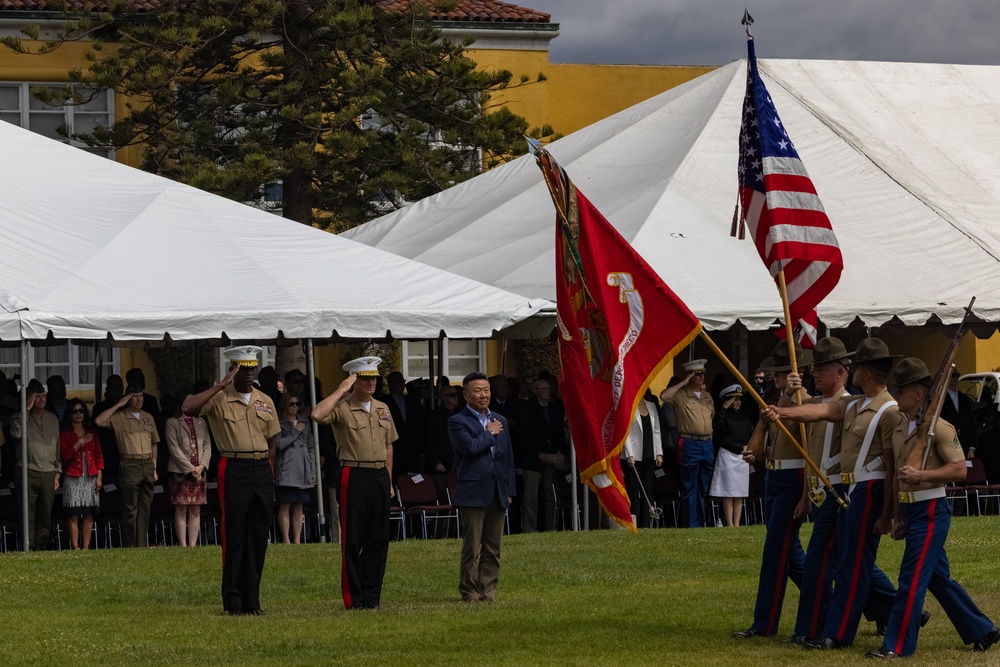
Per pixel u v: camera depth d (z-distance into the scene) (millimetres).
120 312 19578
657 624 13109
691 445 22891
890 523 11453
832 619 11648
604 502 12195
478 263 25875
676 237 23922
